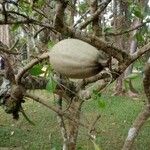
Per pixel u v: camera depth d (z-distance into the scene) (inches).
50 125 414.0
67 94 103.7
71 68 65.1
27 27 111.9
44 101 79.2
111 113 466.3
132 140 108.0
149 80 97.1
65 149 120.7
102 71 72.1
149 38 122.6
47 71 85.0
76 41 66.9
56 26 70.3
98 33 102.6
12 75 77.5
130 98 547.8
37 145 345.4
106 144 355.3
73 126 121.9
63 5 66.1
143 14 116.3
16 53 80.4
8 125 408.8
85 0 148.1
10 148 336.8
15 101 78.6
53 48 67.2
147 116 106.5
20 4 99.2
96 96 97.3
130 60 81.7
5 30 149.3
